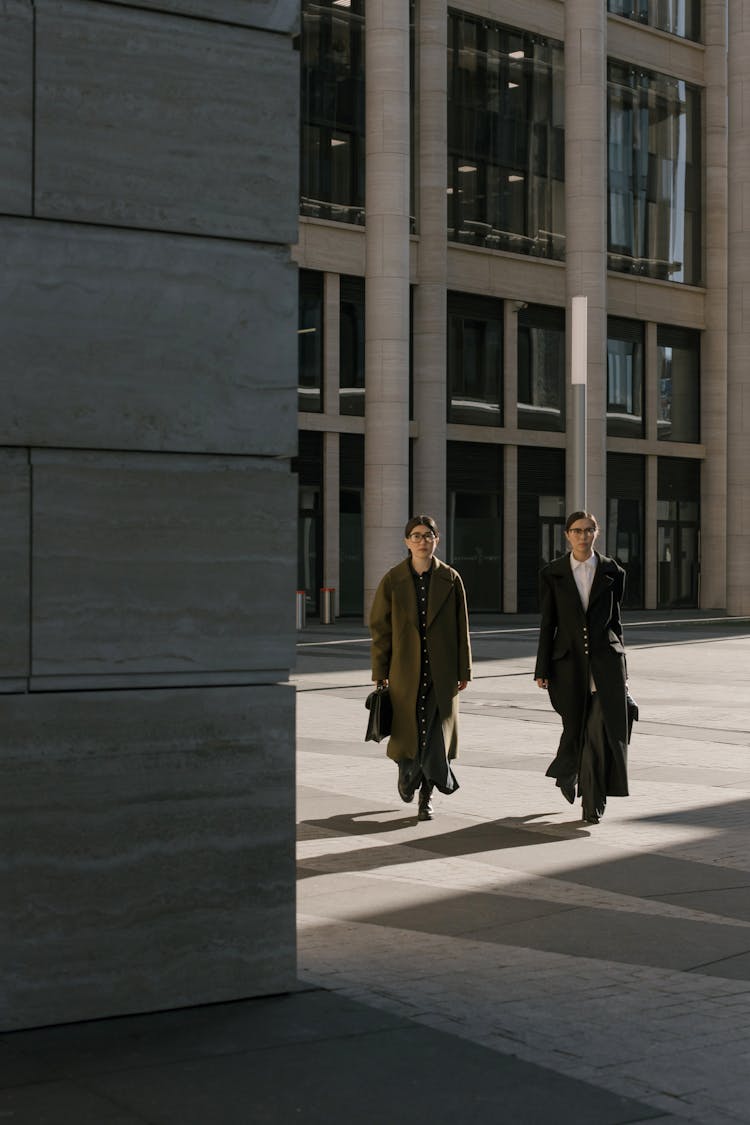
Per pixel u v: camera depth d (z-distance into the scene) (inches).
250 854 202.4
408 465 1339.8
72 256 193.5
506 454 1541.6
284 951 205.2
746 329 1530.5
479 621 1389.0
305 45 1359.5
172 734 196.9
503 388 1534.2
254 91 203.8
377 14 1211.9
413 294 1428.4
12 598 189.3
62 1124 152.9
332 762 461.7
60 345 192.7
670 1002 203.6
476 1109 159.6
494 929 247.0
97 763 192.4
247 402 204.5
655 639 1114.7
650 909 262.5
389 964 223.5
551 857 312.2
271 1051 178.7
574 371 579.5
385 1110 158.7
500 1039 185.2
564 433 1590.8
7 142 188.9
